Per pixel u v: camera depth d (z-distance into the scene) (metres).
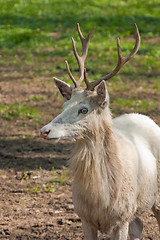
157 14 47.44
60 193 14.69
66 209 13.62
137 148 10.34
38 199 14.23
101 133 9.46
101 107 9.46
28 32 39.19
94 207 9.45
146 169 10.23
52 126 9.23
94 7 50.31
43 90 26.17
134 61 32.25
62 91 10.22
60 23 42.91
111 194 9.42
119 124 11.15
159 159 10.85
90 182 9.34
